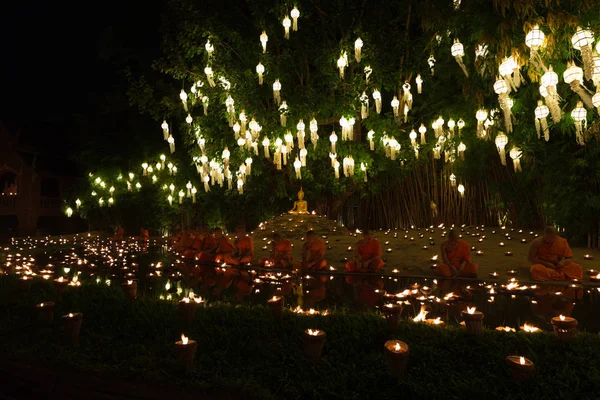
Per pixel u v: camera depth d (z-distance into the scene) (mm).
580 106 6910
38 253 14359
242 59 15281
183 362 3691
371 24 14625
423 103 15148
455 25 10414
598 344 3896
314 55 15133
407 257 10195
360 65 14578
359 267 8789
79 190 25906
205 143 15570
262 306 5852
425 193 16750
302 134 11680
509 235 12727
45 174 27281
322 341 3775
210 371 3684
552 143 11117
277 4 13719
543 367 3457
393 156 13273
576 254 9789
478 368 3559
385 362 3682
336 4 14617
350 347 4066
